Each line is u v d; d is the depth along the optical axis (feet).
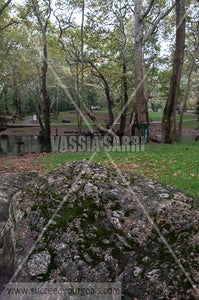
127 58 27.50
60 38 29.63
